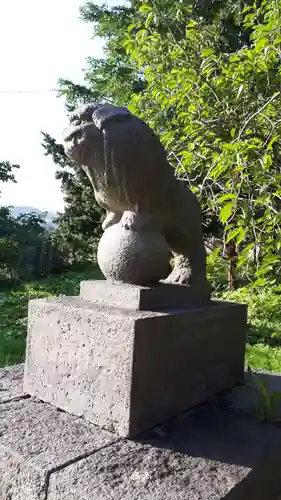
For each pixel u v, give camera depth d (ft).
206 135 8.66
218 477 3.82
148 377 4.58
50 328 5.25
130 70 21.47
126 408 4.39
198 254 5.98
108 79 26.53
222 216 5.95
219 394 5.89
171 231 5.75
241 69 8.22
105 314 4.66
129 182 4.95
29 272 43.62
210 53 8.71
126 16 26.11
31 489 3.75
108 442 4.30
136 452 4.16
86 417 4.75
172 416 5.01
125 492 3.50
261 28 7.29
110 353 4.57
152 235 5.28
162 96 9.79
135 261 5.11
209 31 10.65
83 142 4.81
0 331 14.66
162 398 4.83
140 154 4.87
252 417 5.22
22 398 5.39
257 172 6.15
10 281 41.06
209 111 9.07
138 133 4.86
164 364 4.82
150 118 10.53
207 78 9.36
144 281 5.28
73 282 32.30
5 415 4.84
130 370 4.38
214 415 5.22
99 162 4.89
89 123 4.83
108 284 5.30
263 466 4.22
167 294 5.35
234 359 6.27
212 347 5.72
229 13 13.70
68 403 4.95
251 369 7.56
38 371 5.37
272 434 4.79
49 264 46.16
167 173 5.32
